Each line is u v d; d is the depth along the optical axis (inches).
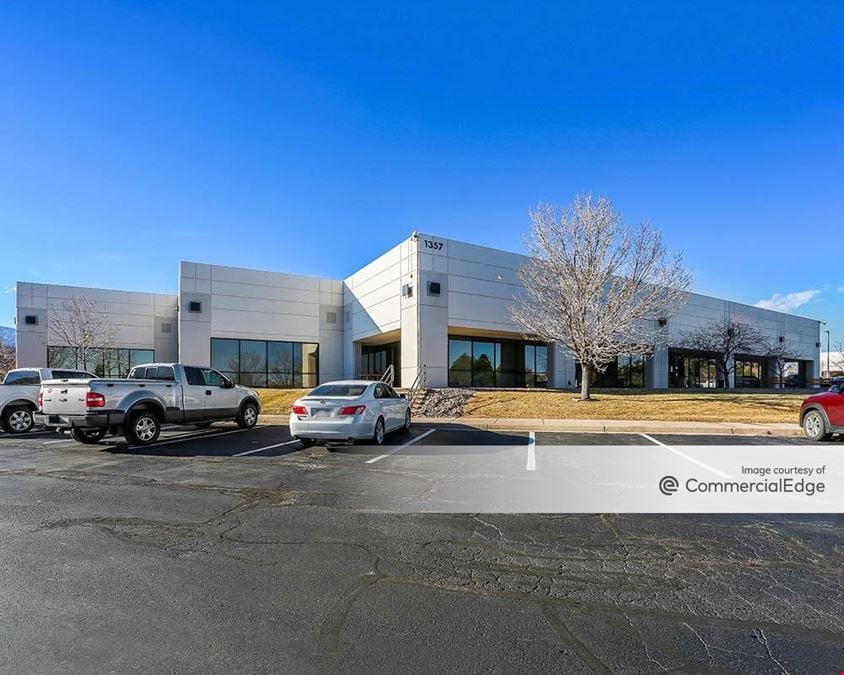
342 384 460.8
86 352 1157.1
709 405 725.9
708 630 132.3
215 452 417.1
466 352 1107.9
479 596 152.2
